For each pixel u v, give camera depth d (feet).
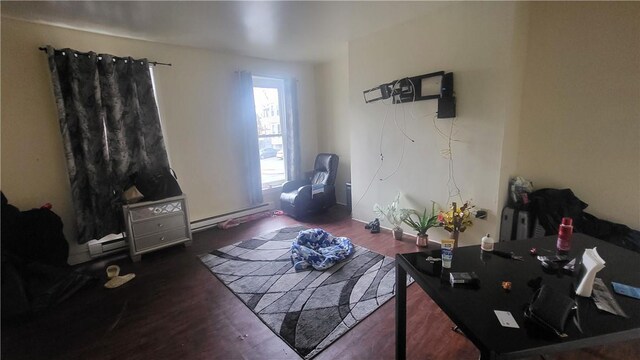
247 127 12.73
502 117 7.54
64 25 8.43
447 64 8.43
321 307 6.38
